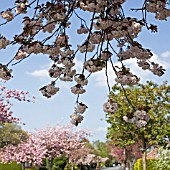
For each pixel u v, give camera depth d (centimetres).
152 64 456
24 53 452
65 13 438
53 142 2659
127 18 411
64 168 3653
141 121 455
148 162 2664
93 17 414
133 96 1962
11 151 2573
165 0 400
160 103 2028
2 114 1736
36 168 3203
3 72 420
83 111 452
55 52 455
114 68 436
